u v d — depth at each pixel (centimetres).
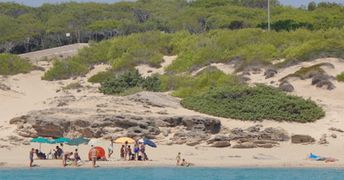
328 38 13100
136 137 7500
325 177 5578
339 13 18262
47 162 6581
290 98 8856
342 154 7075
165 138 7612
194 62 12488
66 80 12925
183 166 6356
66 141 7050
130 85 11050
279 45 12900
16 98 10894
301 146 7431
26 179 5425
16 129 7806
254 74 11288
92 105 8762
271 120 8331
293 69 11094
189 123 7794
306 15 17762
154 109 8562
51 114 7969
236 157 6888
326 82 10081
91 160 6688
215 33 14538
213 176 5634
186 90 9944
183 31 15338
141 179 5434
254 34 13750
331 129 8012
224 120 8306
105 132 7556
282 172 5912
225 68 11906
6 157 6806
